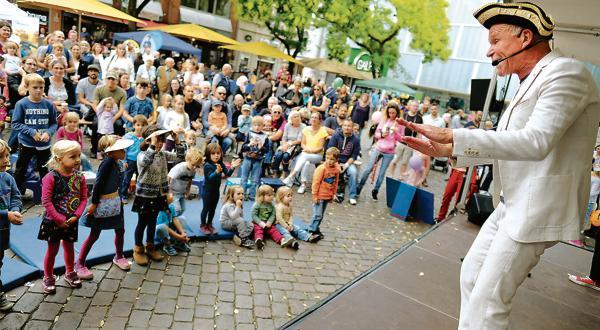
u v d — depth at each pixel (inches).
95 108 278.1
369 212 293.4
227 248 194.1
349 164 304.5
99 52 417.1
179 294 150.6
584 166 65.7
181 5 932.0
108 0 786.8
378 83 693.9
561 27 224.2
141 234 163.2
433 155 70.6
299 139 319.0
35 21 450.0
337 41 860.0
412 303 122.0
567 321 126.3
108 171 145.7
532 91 65.0
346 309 112.1
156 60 481.7
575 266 181.9
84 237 173.9
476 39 1019.9
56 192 131.7
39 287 139.4
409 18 874.1
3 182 121.2
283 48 1128.8
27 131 195.3
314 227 225.1
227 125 333.7
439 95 1090.1
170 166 226.7
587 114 64.1
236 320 141.2
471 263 77.7
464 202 256.4
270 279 173.6
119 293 144.6
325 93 551.8
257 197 210.2
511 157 59.7
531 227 64.6
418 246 172.9
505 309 68.8
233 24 1024.9
